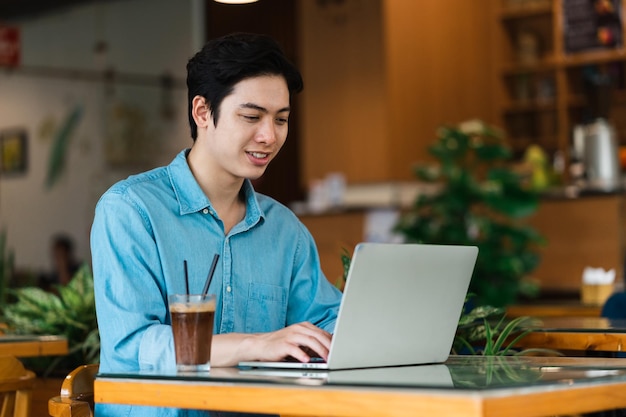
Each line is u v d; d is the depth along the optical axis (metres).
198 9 8.69
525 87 8.91
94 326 3.54
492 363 2.06
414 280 1.96
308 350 2.03
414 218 6.67
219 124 2.19
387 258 1.87
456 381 1.64
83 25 9.64
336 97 8.46
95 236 2.19
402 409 1.52
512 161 8.91
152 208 2.22
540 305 5.51
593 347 2.74
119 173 9.48
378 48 8.24
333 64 8.47
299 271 2.48
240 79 2.16
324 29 8.51
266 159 2.21
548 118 8.87
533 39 8.89
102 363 2.15
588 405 1.66
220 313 2.29
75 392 2.11
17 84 10.09
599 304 4.96
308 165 8.60
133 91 9.36
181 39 8.89
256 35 2.21
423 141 8.48
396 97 8.26
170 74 9.02
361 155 8.34
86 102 9.68
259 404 1.65
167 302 2.21
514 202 6.26
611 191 6.32
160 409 2.13
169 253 2.21
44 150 9.91
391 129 8.20
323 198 8.02
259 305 2.36
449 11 8.70
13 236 10.02
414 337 2.00
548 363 2.04
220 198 2.32
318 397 1.59
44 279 7.80
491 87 8.98
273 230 2.43
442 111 8.62
